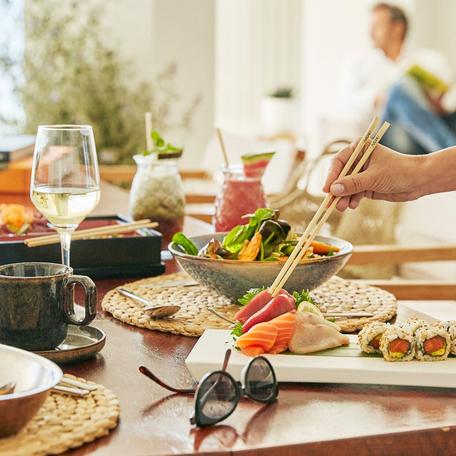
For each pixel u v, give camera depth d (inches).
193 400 45.8
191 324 58.7
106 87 211.0
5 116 207.3
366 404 45.5
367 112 275.4
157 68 216.7
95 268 73.7
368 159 63.0
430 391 47.5
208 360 48.3
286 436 41.1
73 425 40.5
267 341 49.6
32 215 84.2
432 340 49.4
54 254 72.5
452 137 252.8
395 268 148.2
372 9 284.7
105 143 211.3
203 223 103.2
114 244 74.3
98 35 212.4
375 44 284.7
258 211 65.3
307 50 346.9
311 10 343.6
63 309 51.7
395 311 63.8
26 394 38.5
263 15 345.1
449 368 48.4
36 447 37.9
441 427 42.4
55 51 208.5
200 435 41.1
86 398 44.1
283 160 162.4
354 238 139.3
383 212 139.0
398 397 46.6
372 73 283.0
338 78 340.2
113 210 110.3
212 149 176.1
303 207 136.6
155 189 90.7
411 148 254.7
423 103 251.9
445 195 131.7
